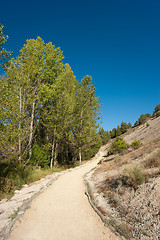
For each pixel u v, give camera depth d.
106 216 5.91
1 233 4.56
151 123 53.81
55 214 6.17
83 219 5.73
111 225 5.12
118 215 5.83
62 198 8.28
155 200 5.63
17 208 6.32
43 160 16.41
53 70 17.42
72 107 20.78
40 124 19.95
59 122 18.91
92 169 18.86
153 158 9.76
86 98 26.12
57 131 19.48
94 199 7.91
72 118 23.41
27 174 12.16
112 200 7.25
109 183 9.52
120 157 17.05
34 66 13.76
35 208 6.79
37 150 16.03
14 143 10.60
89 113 26.48
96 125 26.59
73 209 6.72
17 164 11.48
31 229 4.97
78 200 7.96
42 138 21.45
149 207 5.47
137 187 7.23
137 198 6.43
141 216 5.23
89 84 27.86
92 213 6.30
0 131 9.70
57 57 17.34
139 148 18.53
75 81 27.08
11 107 10.29
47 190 9.92
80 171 18.95
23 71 12.98
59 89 17.33
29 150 14.61
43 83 15.34
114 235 4.57
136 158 13.34
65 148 27.23
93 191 9.44
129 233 4.54
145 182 7.27
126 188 7.71
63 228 5.05
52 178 13.02
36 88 14.37
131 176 8.00
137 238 4.26
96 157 36.09
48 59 16.05
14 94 11.66
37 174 13.41
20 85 12.82
